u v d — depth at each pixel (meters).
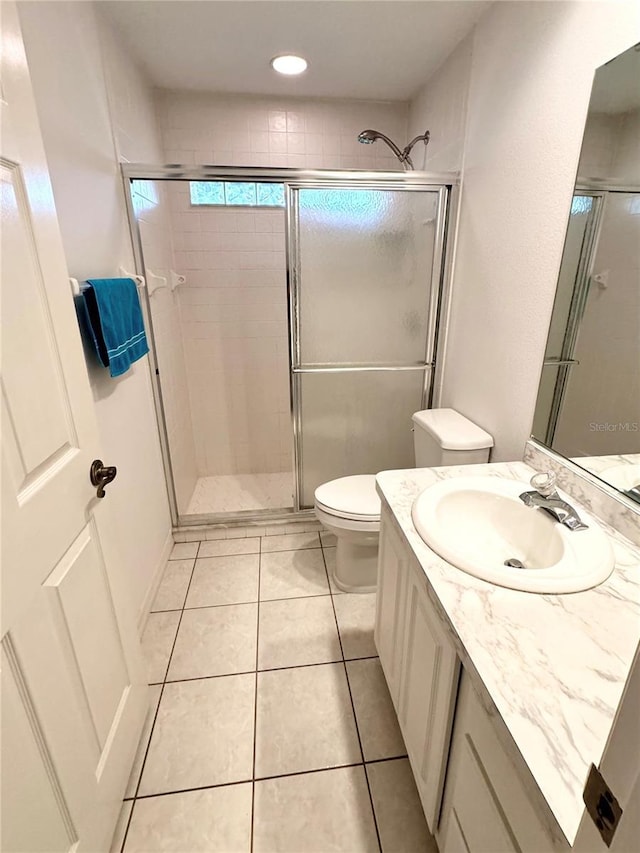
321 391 2.28
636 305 1.02
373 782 1.23
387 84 2.20
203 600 1.92
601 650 0.71
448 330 2.13
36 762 0.76
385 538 1.31
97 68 1.53
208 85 2.21
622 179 1.03
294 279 2.06
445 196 1.96
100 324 1.34
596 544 0.96
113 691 1.10
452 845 0.91
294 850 1.08
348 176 1.88
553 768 0.54
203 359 2.79
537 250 1.37
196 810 1.16
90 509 1.03
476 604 0.81
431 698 0.96
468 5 1.54
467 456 1.70
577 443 1.23
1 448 0.71
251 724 1.38
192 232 2.53
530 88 1.35
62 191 1.25
